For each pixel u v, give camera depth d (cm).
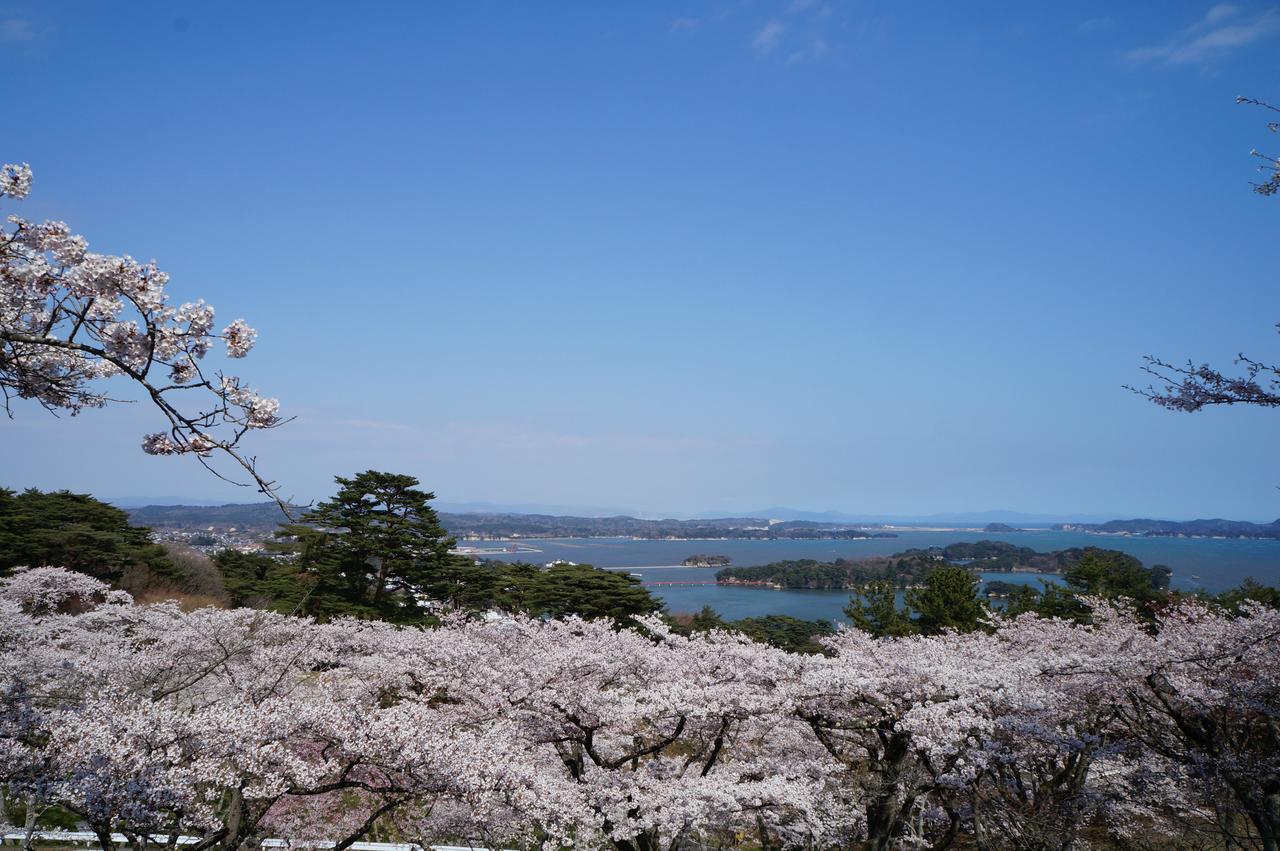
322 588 3186
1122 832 1497
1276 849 1064
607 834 1268
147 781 711
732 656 1616
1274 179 689
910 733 1326
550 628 2008
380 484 3638
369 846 1302
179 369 597
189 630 1770
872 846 1380
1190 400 755
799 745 1794
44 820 1438
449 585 3800
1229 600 2689
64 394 617
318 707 827
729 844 1587
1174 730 1375
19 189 556
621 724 1402
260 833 1166
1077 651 1652
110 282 558
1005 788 1346
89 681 1253
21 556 3312
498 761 877
